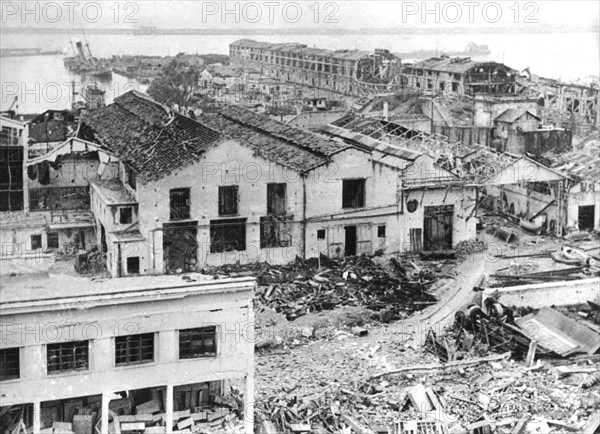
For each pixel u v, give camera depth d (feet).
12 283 100.01
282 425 104.94
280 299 115.03
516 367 118.01
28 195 107.86
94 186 108.99
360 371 112.68
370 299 118.83
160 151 110.01
